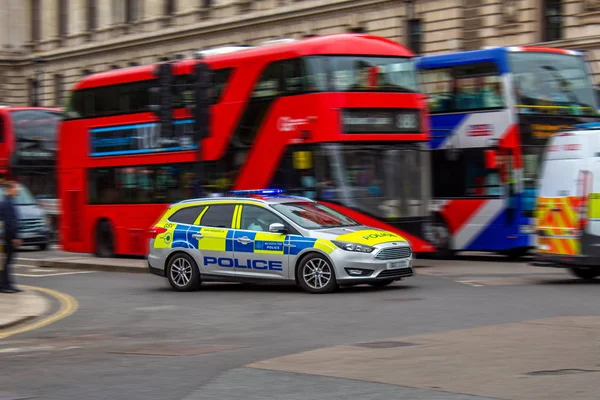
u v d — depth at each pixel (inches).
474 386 355.6
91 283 892.6
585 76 1037.8
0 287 799.1
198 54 944.3
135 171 1106.1
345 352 445.4
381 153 914.1
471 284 771.4
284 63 919.0
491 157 1008.9
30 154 1600.6
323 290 721.6
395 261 724.7
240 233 761.0
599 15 1533.0
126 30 2596.0
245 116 959.6
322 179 886.4
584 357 415.5
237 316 615.5
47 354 472.4
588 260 743.1
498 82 1000.9
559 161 765.9
